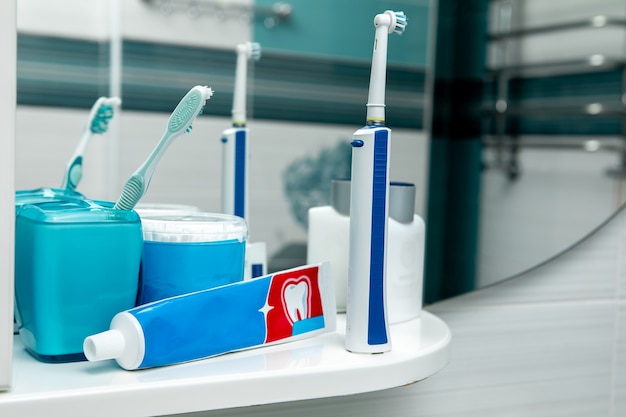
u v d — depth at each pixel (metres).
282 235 0.70
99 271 0.48
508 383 0.84
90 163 0.65
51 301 0.47
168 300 0.47
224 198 0.69
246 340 0.52
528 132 0.81
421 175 0.76
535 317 0.85
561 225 0.84
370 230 0.51
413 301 0.66
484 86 0.79
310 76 0.72
